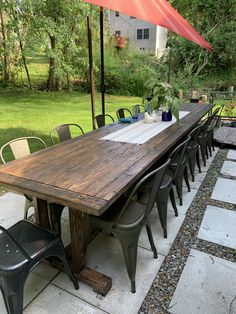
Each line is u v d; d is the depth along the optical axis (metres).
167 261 1.75
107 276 1.56
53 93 10.10
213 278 1.61
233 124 5.28
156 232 2.06
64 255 1.46
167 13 3.34
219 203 2.49
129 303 1.44
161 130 2.50
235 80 9.90
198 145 2.95
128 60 11.00
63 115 6.63
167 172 2.07
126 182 1.36
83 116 6.55
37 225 1.52
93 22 8.71
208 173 3.19
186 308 1.42
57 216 1.70
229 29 10.08
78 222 1.47
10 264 1.23
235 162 3.56
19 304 1.26
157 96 2.77
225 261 1.75
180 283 1.58
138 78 10.45
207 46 4.55
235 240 1.96
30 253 1.29
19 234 1.43
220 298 1.48
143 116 3.17
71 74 9.80
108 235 2.01
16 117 6.27
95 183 1.35
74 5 8.16
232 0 9.80
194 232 2.06
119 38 11.66
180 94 6.25
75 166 1.59
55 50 8.57
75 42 9.13
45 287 1.54
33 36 8.05
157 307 1.42
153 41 14.87
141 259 1.77
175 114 2.72
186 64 10.02
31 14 7.73
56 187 1.31
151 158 1.73
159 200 1.90
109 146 2.01
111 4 2.68
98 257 1.79
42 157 1.76
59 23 8.47
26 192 1.32
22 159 1.72
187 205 2.46
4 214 2.29
